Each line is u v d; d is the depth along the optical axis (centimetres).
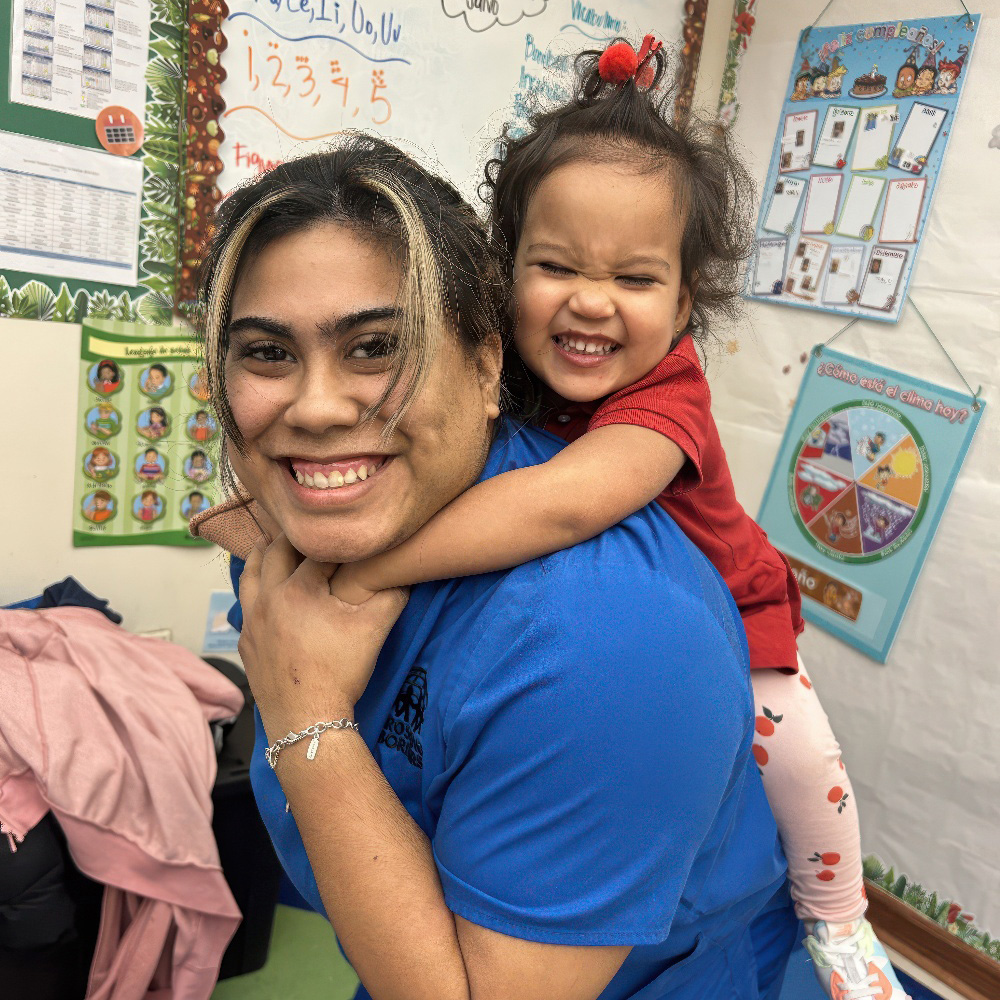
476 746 53
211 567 187
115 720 139
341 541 56
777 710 98
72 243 156
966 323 168
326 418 51
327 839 55
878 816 187
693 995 74
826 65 193
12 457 160
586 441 72
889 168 180
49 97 147
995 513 164
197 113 159
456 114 188
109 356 164
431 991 50
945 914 176
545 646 50
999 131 162
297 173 54
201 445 178
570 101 92
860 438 187
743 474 216
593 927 50
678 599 53
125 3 149
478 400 60
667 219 83
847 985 95
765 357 209
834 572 194
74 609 157
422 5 177
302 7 164
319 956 171
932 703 176
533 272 85
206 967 141
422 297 51
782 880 84
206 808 138
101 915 137
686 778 50
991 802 167
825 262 194
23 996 133
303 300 51
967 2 166
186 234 163
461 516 59
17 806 128
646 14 204
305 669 59
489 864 51
